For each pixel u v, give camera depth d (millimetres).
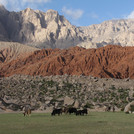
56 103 55312
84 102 59594
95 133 16594
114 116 31875
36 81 88188
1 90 75125
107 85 84938
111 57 188375
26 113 34469
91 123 23062
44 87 80000
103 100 65125
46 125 21609
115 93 73625
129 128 19250
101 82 88625
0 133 16906
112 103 60531
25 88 78562
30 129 18891
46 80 89062
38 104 56531
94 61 183375
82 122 23984
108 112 42000
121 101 62781
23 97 66062
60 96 69500
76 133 16609
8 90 75750
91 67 178125
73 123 23094
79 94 72125
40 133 16734
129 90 77750
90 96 69812
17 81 88500
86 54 193375
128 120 26188
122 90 77812
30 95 68562
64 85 80688
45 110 48375
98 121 24953
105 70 170875
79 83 85438
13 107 49906
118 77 164250
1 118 30391
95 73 166250
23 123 23594
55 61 187750
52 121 25250
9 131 17875
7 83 84750
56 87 78062
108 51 193625
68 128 19328
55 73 176125
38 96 68062
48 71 180500
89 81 89125
